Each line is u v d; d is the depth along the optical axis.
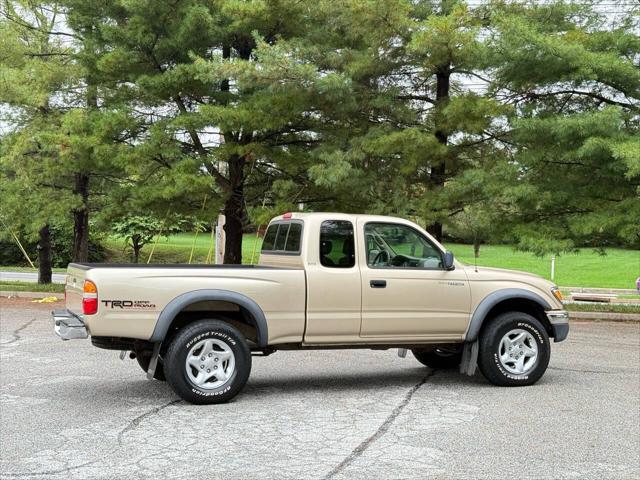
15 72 17.36
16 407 7.06
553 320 8.54
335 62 15.55
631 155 12.15
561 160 14.65
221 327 7.28
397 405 7.22
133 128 16.98
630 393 7.85
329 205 17.66
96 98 18.89
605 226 13.83
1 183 18.66
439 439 5.95
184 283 7.18
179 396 7.22
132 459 5.37
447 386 8.25
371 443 5.82
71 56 18.58
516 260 41.12
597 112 13.48
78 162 16.86
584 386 8.26
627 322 15.71
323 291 7.67
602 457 5.46
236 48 17.81
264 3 15.52
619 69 13.78
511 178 14.68
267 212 15.73
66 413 6.82
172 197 16.20
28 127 18.09
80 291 7.20
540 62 14.12
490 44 14.26
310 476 4.99
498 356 8.17
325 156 14.86
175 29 16.30
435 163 15.77
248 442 5.84
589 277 34.00
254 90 16.66
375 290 7.86
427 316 8.03
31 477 4.96
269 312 7.48
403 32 15.27
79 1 17.41
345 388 8.10
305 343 7.68
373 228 8.07
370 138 15.41
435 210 15.87
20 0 19.36
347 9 15.10
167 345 7.43
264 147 16.34
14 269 37.03
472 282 8.24
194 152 17.86
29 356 10.18
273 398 7.54
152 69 16.83
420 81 17.47
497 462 5.33
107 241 40.97
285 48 14.91
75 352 10.53
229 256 18.25
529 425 6.42
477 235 15.99
